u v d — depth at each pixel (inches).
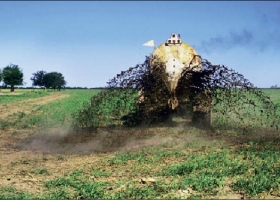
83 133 524.7
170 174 317.4
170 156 385.7
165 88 527.2
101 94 527.8
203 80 518.9
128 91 531.2
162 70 527.8
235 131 514.6
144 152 405.4
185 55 536.7
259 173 307.9
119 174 325.7
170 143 448.1
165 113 546.6
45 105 1278.3
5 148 462.6
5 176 328.8
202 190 275.6
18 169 353.7
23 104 1411.2
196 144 438.3
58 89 4522.6
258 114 614.2
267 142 441.7
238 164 341.7
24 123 723.4
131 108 559.5
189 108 538.6
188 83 524.4
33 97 2079.2
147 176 316.5
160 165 351.6
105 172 328.5
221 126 540.7
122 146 449.1
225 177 307.1
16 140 525.3
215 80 512.7
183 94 527.5
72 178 312.0
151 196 263.9
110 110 584.7
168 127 531.8
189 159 366.0
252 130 514.0
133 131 513.0
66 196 268.1
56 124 684.7
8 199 261.7
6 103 1499.8
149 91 530.6
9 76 3324.3
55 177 323.3
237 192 272.2
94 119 545.3
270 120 570.6
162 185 286.0
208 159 363.6
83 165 362.3
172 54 537.3
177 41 545.3
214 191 273.4
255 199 258.1
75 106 1154.7
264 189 272.7
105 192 276.8
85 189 277.6
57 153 424.8
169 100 528.4
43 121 743.1
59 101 1514.5
